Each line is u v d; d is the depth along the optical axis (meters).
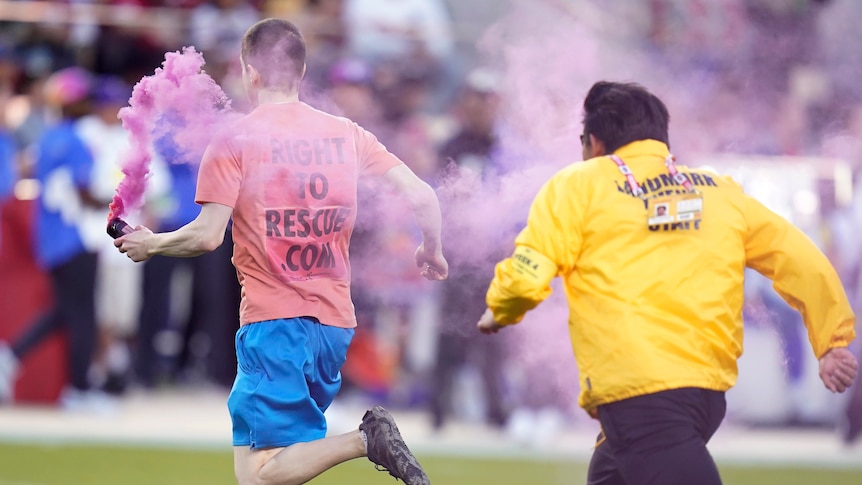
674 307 15.82
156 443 31.81
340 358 16.58
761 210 16.72
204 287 39.44
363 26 40.84
